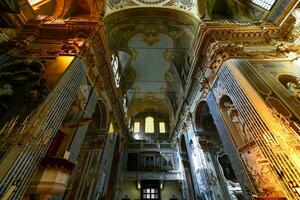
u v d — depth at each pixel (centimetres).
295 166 457
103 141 1132
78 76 715
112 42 1316
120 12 1245
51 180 439
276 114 565
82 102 778
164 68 1794
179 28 1344
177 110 1772
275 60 802
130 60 1686
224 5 1175
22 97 564
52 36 848
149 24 1382
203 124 1316
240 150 666
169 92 2023
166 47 1570
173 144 2055
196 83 1195
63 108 575
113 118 1405
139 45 1566
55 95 567
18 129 443
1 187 347
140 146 2100
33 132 447
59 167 462
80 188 943
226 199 1002
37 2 917
